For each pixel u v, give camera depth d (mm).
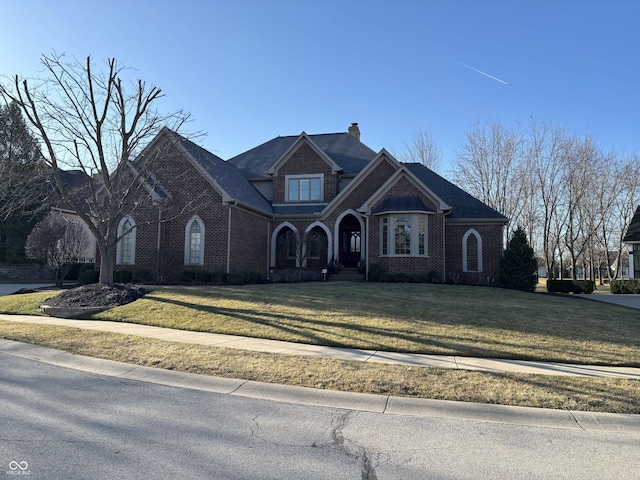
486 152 44156
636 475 4238
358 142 30953
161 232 23203
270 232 27188
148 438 4934
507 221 24672
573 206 41156
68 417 5570
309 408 6180
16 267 31875
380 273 22422
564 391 6797
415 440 5055
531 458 4605
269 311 13320
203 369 7938
